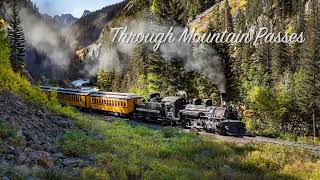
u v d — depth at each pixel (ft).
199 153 72.49
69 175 41.65
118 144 67.51
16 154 42.16
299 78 194.18
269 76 246.88
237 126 94.02
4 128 48.42
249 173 60.75
